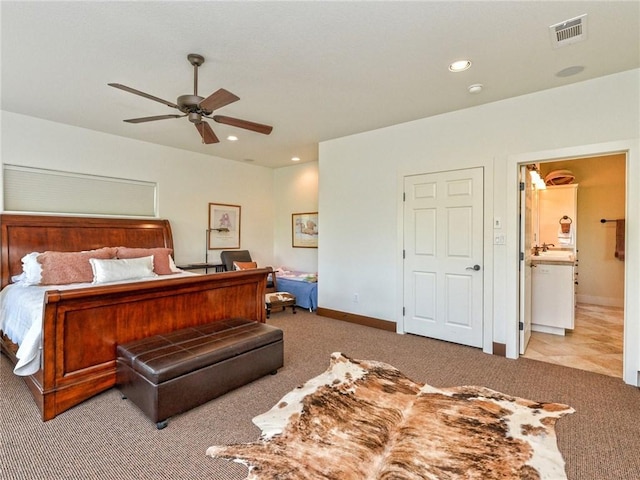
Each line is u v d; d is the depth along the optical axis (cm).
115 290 239
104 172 448
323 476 167
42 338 216
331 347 362
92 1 193
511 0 194
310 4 197
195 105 253
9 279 364
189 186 548
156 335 271
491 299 345
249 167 647
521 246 342
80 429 208
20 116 381
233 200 617
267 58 258
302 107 357
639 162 271
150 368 212
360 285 455
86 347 236
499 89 312
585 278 575
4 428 208
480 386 268
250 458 181
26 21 212
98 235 431
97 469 174
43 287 327
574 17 208
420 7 200
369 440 196
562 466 175
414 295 404
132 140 476
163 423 211
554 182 561
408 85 303
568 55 252
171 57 256
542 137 314
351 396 251
